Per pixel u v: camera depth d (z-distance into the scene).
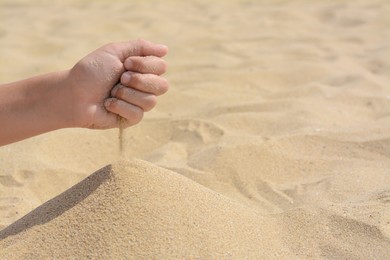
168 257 0.60
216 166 0.94
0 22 2.13
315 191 0.86
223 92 1.35
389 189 0.80
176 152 1.03
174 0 2.54
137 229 0.62
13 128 0.71
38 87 0.70
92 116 0.69
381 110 1.20
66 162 1.01
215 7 2.39
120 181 0.66
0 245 0.65
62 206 0.66
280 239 0.67
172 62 1.61
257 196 0.87
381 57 1.58
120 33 1.96
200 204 0.66
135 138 1.09
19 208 0.84
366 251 0.66
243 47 1.77
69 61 1.62
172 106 1.26
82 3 2.49
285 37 1.87
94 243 0.62
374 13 2.12
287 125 1.11
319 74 1.48
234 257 0.61
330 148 1.00
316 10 2.23
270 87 1.41
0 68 1.57
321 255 0.65
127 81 0.68
